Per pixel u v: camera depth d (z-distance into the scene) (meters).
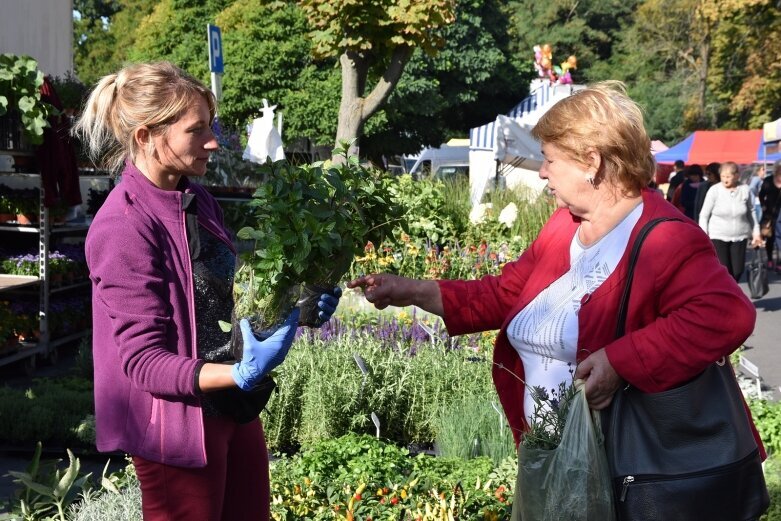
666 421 2.34
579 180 2.53
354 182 2.76
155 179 2.51
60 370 8.19
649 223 2.45
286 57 26.09
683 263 2.38
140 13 52.16
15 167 8.18
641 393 2.38
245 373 2.31
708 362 2.32
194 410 2.44
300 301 2.55
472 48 32.84
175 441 2.43
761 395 6.64
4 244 8.96
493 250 11.45
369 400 5.63
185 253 2.47
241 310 2.43
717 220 12.50
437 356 6.28
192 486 2.48
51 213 8.43
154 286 2.38
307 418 5.58
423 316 7.91
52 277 8.45
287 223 2.44
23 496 4.18
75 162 8.13
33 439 5.78
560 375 2.59
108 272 2.36
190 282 2.47
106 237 2.38
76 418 5.90
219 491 2.54
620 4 57.81
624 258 2.46
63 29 13.95
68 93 8.99
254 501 2.72
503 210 12.46
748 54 40.44
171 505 2.50
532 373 2.66
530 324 2.64
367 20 11.16
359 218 2.66
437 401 5.69
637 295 2.42
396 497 3.99
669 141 54.12
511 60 35.34
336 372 5.70
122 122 2.44
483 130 19.88
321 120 25.91
